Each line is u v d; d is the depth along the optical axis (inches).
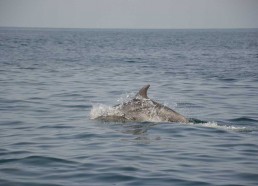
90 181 542.0
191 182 539.2
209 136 778.2
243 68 2225.6
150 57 3149.6
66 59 2783.0
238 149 692.7
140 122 878.4
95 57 3051.2
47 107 1075.3
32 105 1103.0
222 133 802.2
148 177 556.7
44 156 639.8
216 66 2353.6
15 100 1176.8
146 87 932.6
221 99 1230.9
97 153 658.8
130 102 927.7
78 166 597.6
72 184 530.6
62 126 848.9
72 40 7106.3
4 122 892.0
